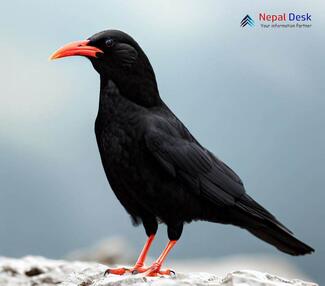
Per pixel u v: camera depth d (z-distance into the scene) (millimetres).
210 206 9336
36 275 10234
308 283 8039
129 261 16281
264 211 9375
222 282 7531
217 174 9328
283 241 9461
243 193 9391
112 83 9094
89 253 16328
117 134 8930
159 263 8750
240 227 9656
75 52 9164
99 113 9141
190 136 9391
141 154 8859
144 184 8930
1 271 10266
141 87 9125
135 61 9125
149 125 8898
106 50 9109
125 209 9344
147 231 9211
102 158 9125
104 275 8688
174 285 7375
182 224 9156
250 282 7348
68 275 9234
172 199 9023
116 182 9070
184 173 9062
